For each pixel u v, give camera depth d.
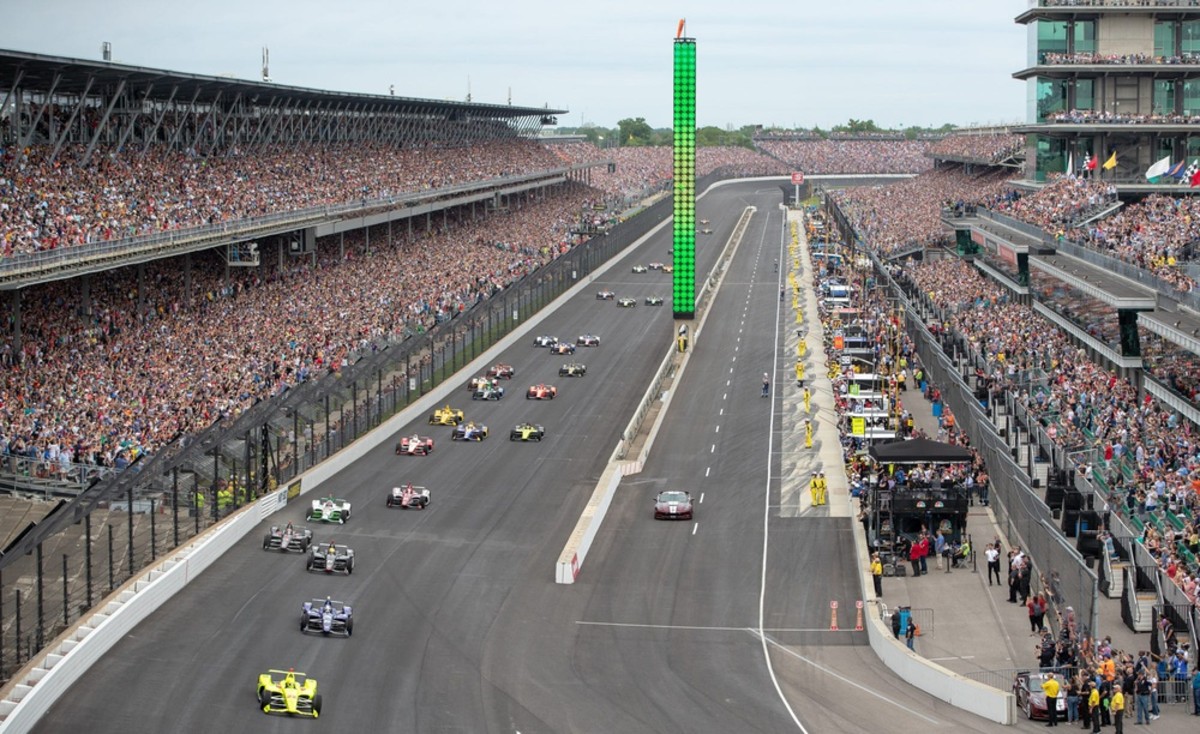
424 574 74.69
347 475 95.12
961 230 171.62
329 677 59.66
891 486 77.94
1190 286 93.44
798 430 111.25
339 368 111.31
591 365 140.50
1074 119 159.50
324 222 149.00
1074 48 160.50
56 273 96.25
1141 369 96.75
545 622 67.94
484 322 148.00
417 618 67.75
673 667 62.16
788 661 63.25
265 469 85.69
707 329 164.88
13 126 118.50
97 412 90.12
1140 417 88.75
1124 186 145.75
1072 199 145.62
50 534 63.31
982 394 106.31
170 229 115.31
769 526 85.69
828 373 133.62
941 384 112.62
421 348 122.00
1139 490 74.75
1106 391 96.00
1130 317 95.69
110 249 103.25
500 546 80.25
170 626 65.25
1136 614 63.06
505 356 144.12
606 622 68.25
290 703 55.03
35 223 103.31
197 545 74.44
